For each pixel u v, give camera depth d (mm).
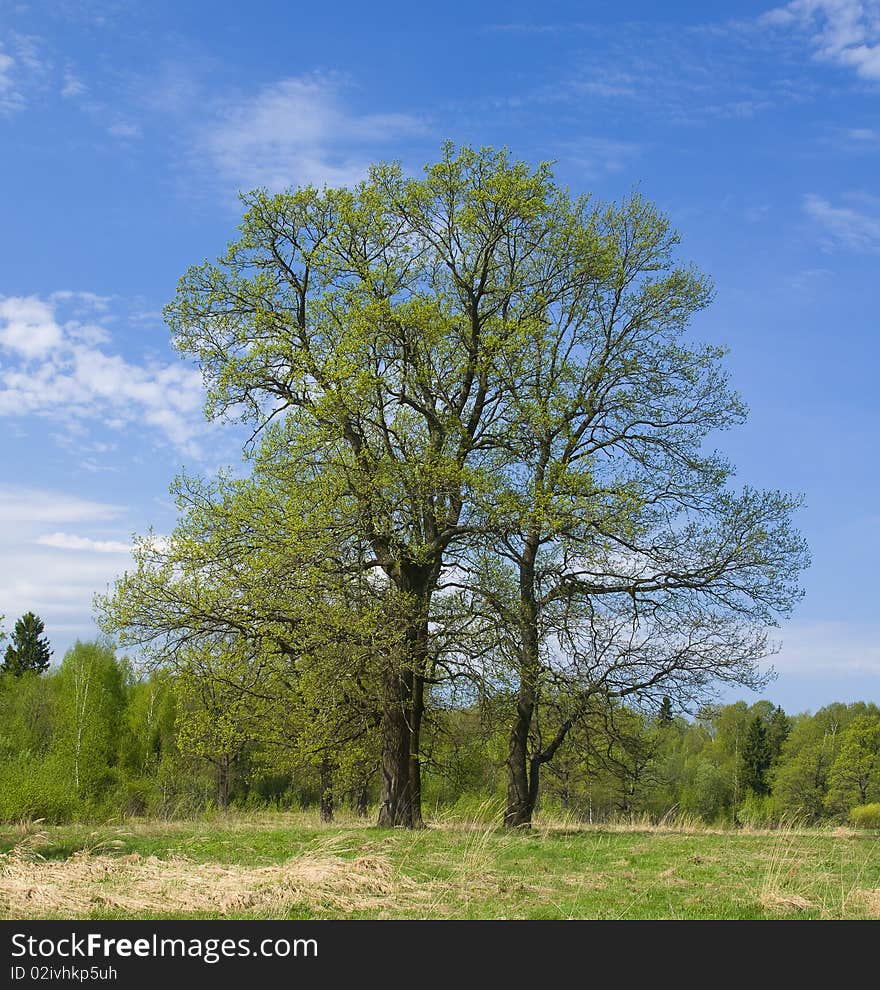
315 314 23328
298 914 10969
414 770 22359
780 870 14227
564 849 17484
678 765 73875
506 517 21125
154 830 20781
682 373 24438
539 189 23250
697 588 23281
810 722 81250
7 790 27703
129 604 20594
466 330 23688
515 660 21188
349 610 20375
